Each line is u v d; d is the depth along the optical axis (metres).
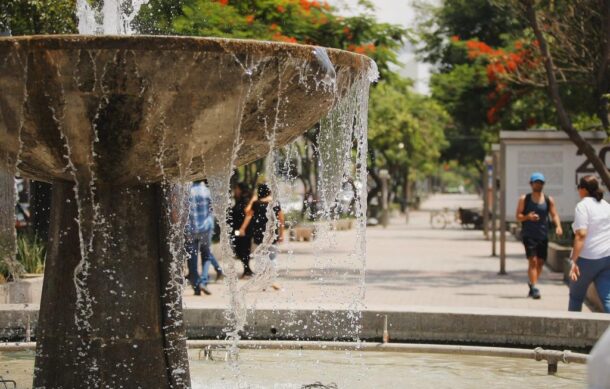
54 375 7.62
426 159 66.69
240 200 20.23
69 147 7.08
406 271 22.89
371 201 63.94
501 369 10.42
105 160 7.21
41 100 6.75
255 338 12.19
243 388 9.31
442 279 20.53
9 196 7.98
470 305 15.16
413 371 10.29
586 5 21.73
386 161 63.12
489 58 26.36
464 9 41.19
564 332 11.45
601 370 3.64
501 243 21.97
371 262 26.33
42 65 6.57
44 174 7.57
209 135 7.15
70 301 7.64
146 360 7.66
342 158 8.62
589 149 19.78
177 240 7.99
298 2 23.08
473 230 53.12
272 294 16.36
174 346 7.83
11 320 12.16
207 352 11.03
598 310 14.69
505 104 27.91
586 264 12.41
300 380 9.74
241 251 19.95
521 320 11.61
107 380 7.55
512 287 18.62
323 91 7.42
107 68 6.59
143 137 7.02
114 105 6.78
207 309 12.25
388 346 11.50
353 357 11.12
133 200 7.69
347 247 33.78
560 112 20.03
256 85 7.00
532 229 16.45
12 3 18.20
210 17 19.86
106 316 7.58
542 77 24.80
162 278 7.82
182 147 7.17
